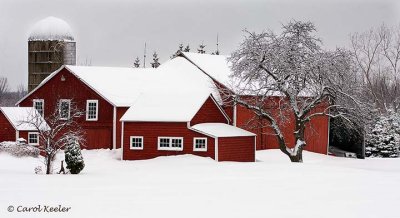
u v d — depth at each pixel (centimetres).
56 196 2277
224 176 3152
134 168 3769
